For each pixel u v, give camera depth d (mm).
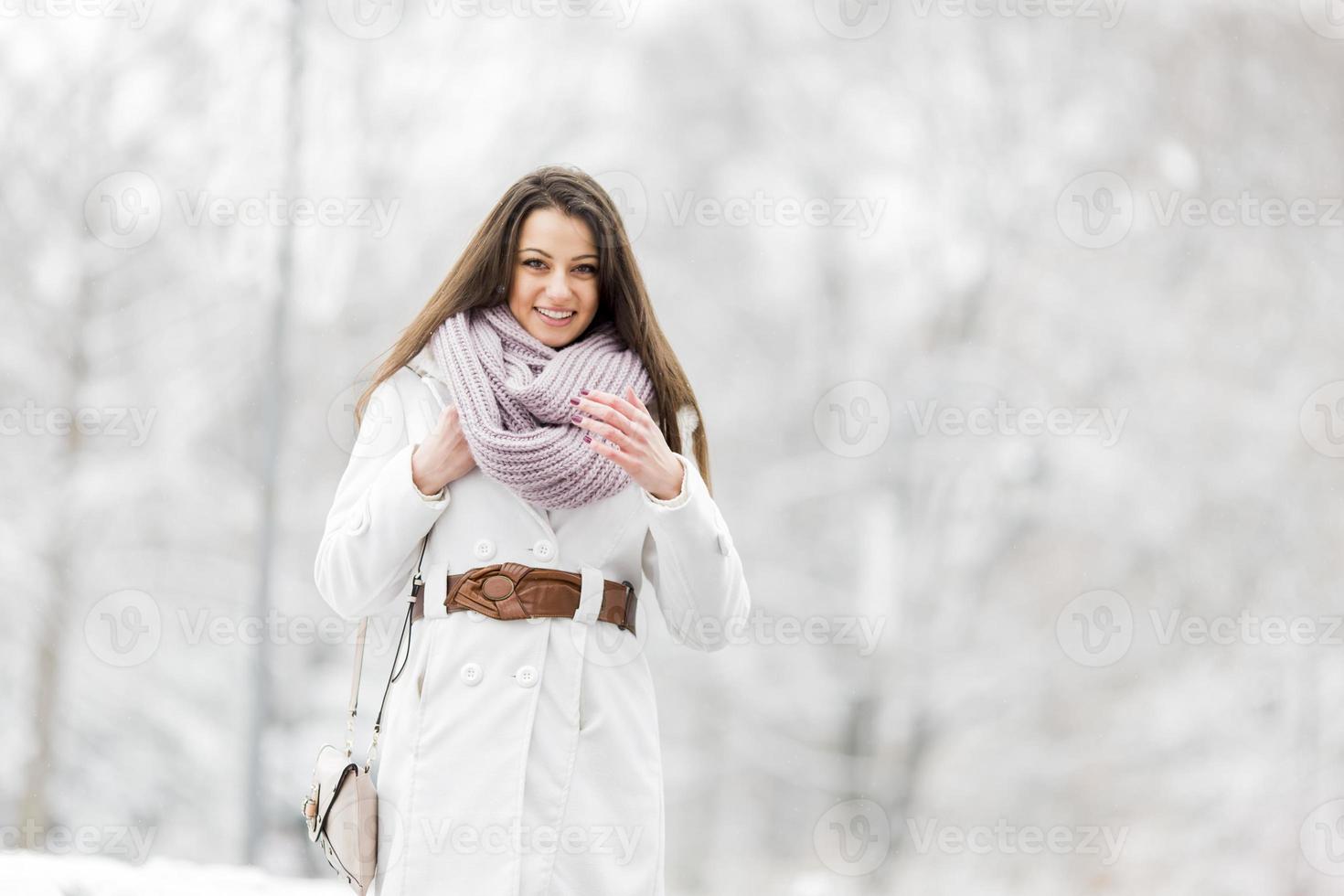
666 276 26922
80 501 22547
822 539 25250
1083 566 23906
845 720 24469
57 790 21781
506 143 25562
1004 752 23156
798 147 27141
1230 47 25703
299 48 24203
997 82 26062
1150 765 22031
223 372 23594
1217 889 20688
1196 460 23688
